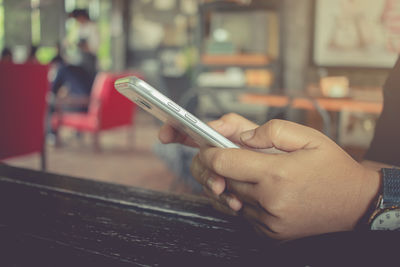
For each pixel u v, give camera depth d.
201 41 4.02
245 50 4.00
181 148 2.09
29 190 0.57
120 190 0.58
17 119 2.55
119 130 5.93
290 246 0.30
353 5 3.83
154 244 0.38
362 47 3.84
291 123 0.35
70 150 4.30
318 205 0.33
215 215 0.47
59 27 8.73
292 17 4.08
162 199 0.54
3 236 0.39
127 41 8.43
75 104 4.38
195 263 0.33
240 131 0.50
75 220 0.44
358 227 0.34
